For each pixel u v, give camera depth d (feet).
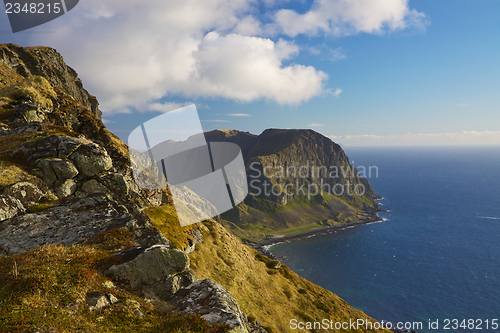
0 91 138.62
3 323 29.32
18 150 84.12
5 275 37.14
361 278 596.29
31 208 62.75
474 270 618.85
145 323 35.01
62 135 94.17
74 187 84.17
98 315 34.71
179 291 42.73
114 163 125.59
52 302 33.99
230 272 167.73
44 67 323.57
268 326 130.62
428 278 588.50
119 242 50.03
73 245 47.16
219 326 33.40
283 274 224.12
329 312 183.62
